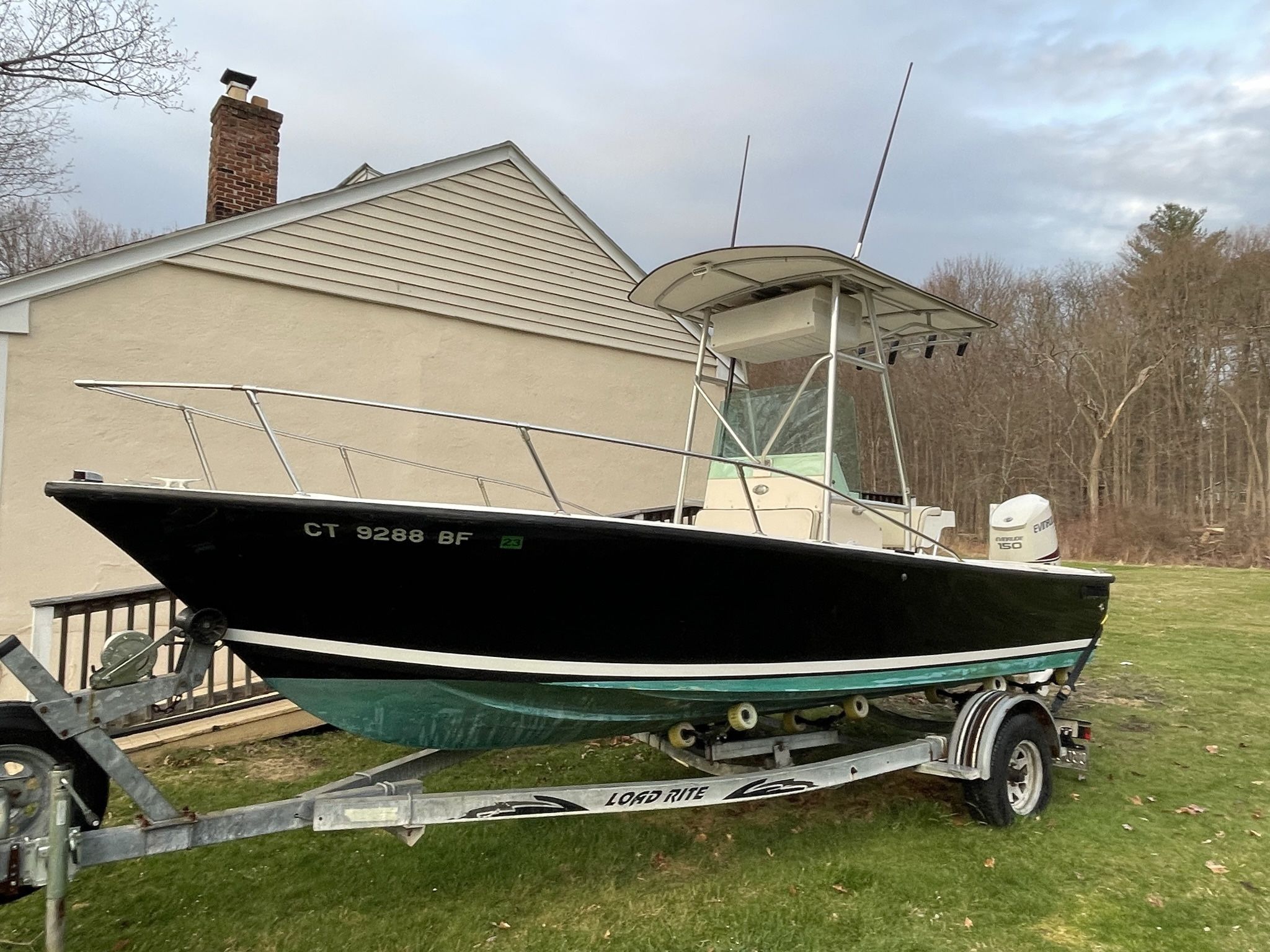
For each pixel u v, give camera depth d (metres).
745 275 4.28
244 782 4.65
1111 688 7.21
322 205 7.37
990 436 30.95
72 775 2.55
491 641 2.96
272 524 2.58
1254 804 4.47
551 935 3.00
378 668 2.92
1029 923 3.13
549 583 2.91
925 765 4.00
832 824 4.14
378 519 2.62
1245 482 27.64
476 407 8.26
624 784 3.21
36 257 24.67
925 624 3.98
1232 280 28.81
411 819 2.85
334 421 7.39
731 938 2.98
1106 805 4.44
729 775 3.59
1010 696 4.24
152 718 5.09
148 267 6.53
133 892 3.34
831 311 4.24
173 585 2.70
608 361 9.24
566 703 3.24
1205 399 28.84
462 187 8.22
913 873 3.54
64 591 6.05
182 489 2.81
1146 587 15.16
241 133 8.29
